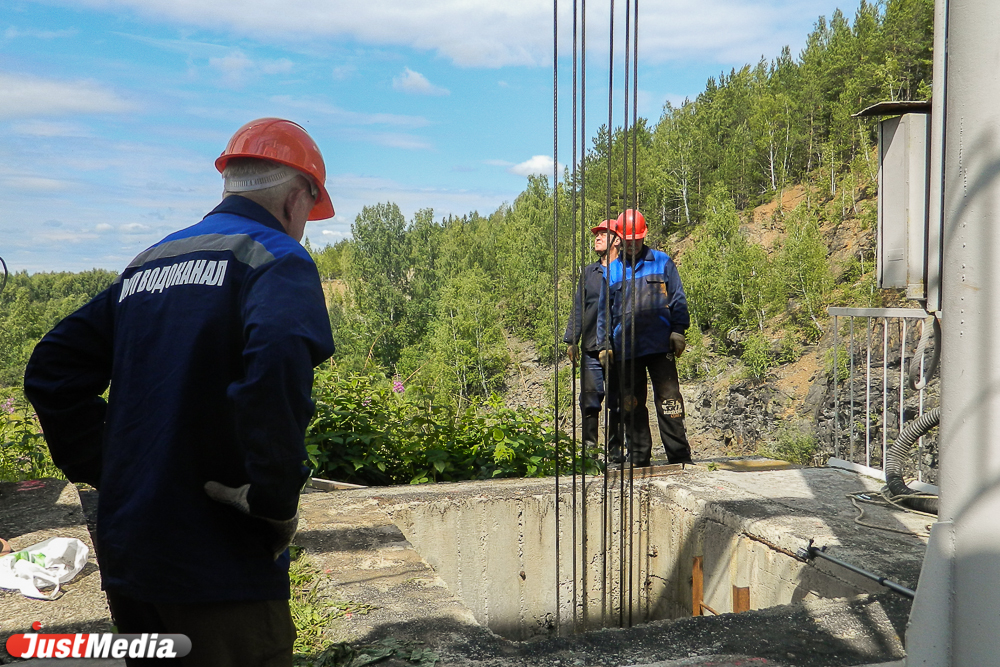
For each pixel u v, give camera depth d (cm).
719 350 4172
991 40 191
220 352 139
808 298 3784
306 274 142
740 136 6569
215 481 138
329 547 312
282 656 146
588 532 423
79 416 160
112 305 159
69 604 249
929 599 204
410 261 8856
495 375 6531
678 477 449
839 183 5019
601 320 503
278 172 159
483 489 414
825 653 224
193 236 152
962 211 198
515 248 7900
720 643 231
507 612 402
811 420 2803
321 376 525
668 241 6662
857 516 361
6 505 351
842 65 5819
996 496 190
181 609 136
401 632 235
